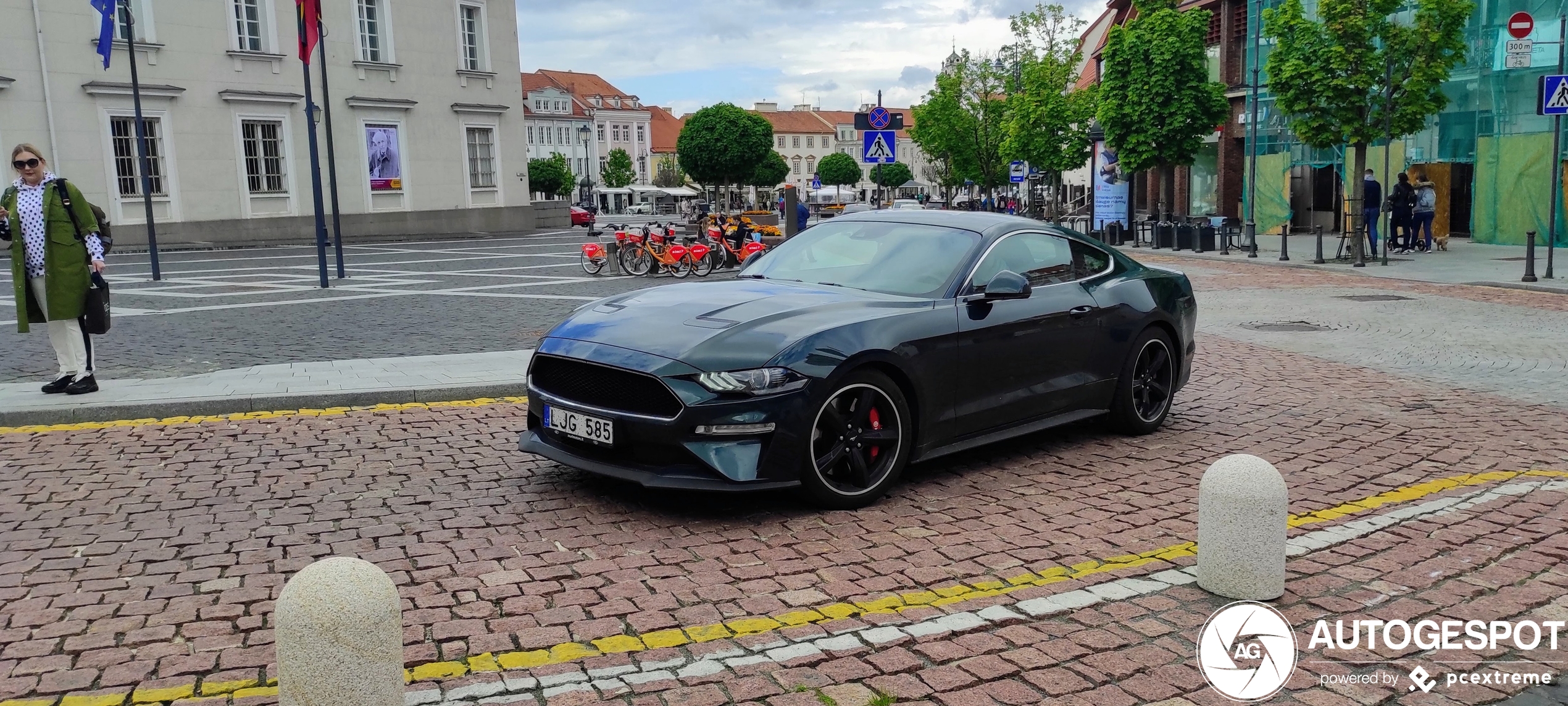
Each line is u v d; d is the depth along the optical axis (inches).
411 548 179.8
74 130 1087.6
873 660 135.6
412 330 452.8
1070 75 1595.7
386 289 652.7
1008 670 133.0
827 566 172.2
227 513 199.3
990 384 226.1
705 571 169.5
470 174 1552.7
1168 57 1158.3
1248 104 1358.3
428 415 284.4
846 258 243.4
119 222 1128.8
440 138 1497.3
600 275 771.4
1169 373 275.9
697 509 202.5
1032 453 250.8
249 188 1261.1
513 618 150.0
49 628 145.9
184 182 1190.3
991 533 189.9
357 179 1387.8
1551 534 187.0
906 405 208.1
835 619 149.3
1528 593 159.9
